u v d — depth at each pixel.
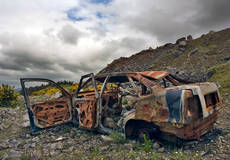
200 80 11.33
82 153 3.00
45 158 2.87
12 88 9.93
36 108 4.59
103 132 3.98
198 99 2.74
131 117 3.23
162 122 2.80
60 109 4.96
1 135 4.72
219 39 32.34
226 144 2.86
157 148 2.97
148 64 33.41
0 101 9.15
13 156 2.99
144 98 3.04
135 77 3.54
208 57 21.92
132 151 2.88
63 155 2.97
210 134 3.42
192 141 3.06
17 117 6.88
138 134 3.47
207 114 2.76
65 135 4.28
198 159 2.42
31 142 3.88
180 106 2.53
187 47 35.28
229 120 4.39
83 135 4.14
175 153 2.70
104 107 4.60
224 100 6.57
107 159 2.62
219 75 10.64
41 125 4.54
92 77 4.37
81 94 5.32
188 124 2.56
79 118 4.59
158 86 2.96
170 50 37.12
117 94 5.24
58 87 5.07
